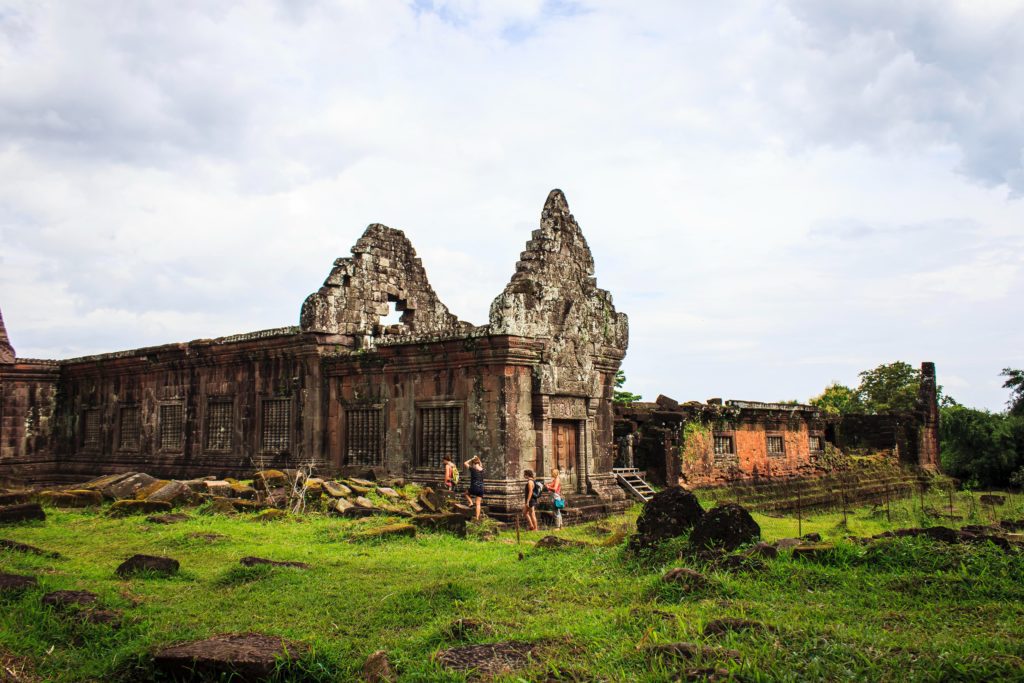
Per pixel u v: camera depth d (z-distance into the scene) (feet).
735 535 31.32
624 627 23.02
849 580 26.48
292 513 53.21
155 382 91.45
